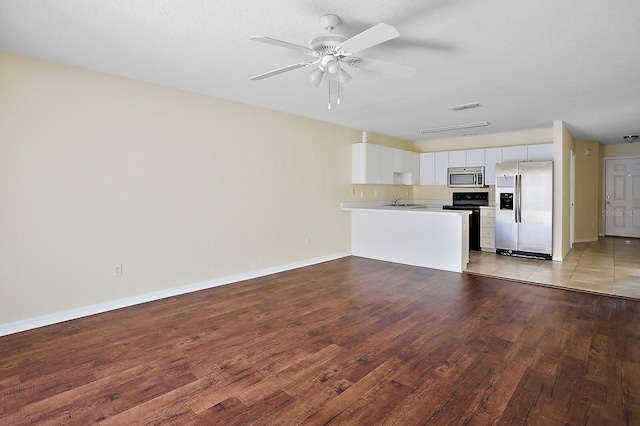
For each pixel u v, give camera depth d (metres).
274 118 4.97
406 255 5.66
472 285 4.40
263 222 4.89
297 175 5.34
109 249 3.51
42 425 1.82
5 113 2.92
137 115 3.66
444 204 7.75
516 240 6.14
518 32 2.54
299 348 2.70
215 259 4.37
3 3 2.12
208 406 1.98
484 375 2.29
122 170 3.57
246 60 3.09
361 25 2.43
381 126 6.11
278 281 4.61
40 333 2.96
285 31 2.53
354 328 3.07
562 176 5.77
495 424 1.82
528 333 2.95
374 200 6.94
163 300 3.83
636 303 3.69
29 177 3.04
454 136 7.18
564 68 3.27
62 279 3.24
